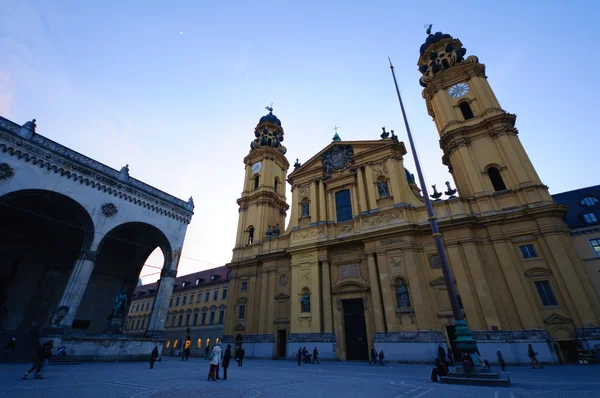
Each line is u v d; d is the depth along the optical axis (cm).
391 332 2475
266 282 3481
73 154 2605
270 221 4100
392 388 1027
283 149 4888
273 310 3269
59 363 2073
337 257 3108
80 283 2386
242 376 1470
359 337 2731
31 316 2933
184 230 3322
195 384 1142
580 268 2127
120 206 2819
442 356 2117
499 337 2134
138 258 3753
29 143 2364
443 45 3616
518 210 2422
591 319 1967
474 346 1167
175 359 3519
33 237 3081
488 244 2477
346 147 3641
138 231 3325
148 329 2761
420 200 3031
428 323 2364
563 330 2036
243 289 3669
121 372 1608
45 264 3141
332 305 2923
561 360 1983
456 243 2530
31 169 2341
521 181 2545
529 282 2234
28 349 2347
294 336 2909
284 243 3591
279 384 1156
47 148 2456
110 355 2414
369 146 3459
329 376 1466
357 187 3369
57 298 3156
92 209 2617
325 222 3288
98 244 2567
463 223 2528
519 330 2128
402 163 3256
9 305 2855
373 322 2675
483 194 2638
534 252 2302
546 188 2450
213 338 4869
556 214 2305
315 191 3594
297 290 3119
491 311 2220
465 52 3497
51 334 2158
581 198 3125
